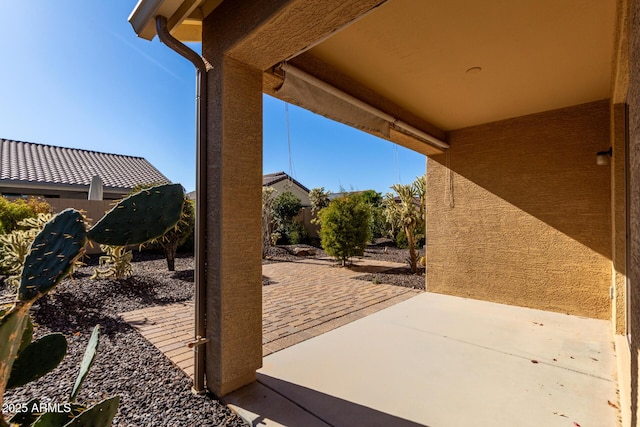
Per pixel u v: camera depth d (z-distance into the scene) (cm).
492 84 324
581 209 385
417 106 386
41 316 361
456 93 348
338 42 251
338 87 299
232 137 216
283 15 175
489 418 194
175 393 218
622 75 219
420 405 207
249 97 226
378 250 1112
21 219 630
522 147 425
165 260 823
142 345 296
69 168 1192
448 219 492
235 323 219
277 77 249
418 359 272
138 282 536
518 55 265
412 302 452
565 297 396
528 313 398
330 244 802
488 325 356
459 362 266
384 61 280
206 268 223
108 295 460
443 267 498
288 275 679
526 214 423
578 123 385
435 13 212
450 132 488
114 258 534
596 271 376
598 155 347
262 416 193
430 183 512
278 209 1312
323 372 249
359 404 207
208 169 221
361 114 330
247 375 228
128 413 194
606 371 249
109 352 280
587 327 347
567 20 217
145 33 230
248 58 218
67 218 98
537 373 247
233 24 203
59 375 238
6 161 1078
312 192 1405
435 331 338
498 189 445
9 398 204
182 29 251
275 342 309
